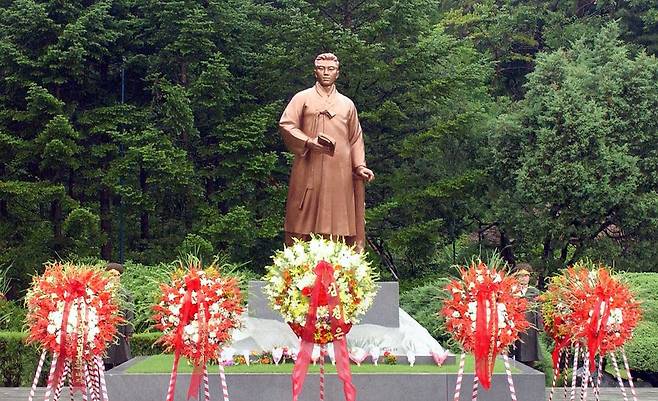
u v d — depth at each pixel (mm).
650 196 19047
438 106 21031
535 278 19062
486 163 20641
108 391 8109
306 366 6543
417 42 21156
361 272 6855
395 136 21359
